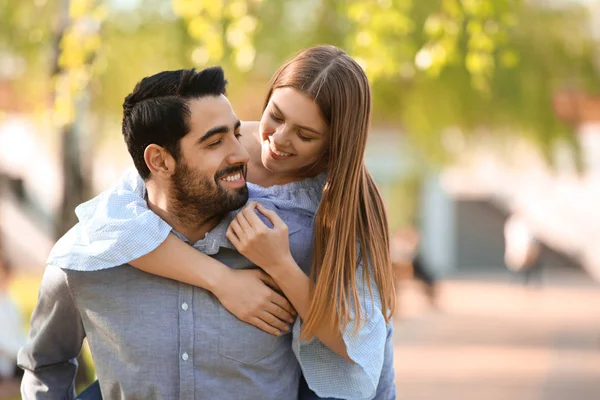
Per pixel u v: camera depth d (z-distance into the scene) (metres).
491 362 12.08
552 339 14.17
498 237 28.44
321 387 3.01
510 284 24.03
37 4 10.47
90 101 9.93
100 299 2.89
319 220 2.98
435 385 10.43
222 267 2.89
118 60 10.26
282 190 3.12
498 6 7.09
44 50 11.30
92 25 7.54
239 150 2.85
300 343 2.93
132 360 2.88
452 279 25.75
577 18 12.69
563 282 24.62
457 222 28.11
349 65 3.00
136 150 2.88
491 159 15.41
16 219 22.05
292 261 2.91
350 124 2.96
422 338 14.44
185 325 2.87
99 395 3.10
